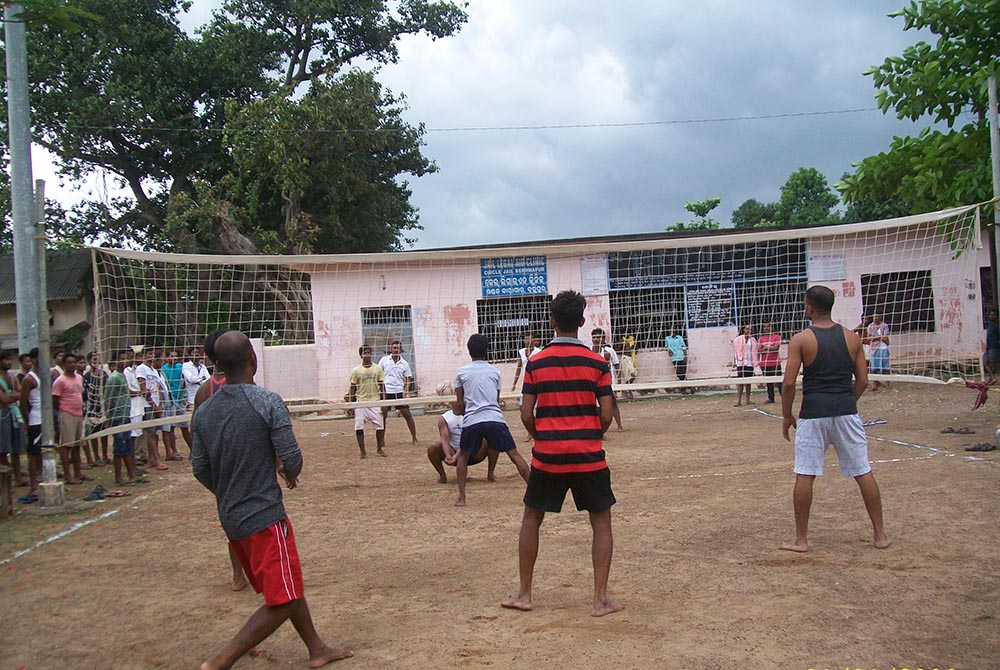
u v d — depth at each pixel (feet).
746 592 16.39
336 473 35.42
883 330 54.60
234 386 14.06
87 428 36.24
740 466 31.14
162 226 98.53
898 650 13.23
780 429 41.65
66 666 14.47
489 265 60.95
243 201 88.48
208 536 24.50
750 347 54.60
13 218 30.83
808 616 14.88
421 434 50.21
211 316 61.98
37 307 30.27
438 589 17.90
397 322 60.70
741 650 13.52
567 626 15.03
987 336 56.13
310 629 13.92
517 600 16.25
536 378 15.99
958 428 36.47
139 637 15.81
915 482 25.55
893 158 38.37
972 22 34.83
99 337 32.94
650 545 20.34
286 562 13.53
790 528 21.21
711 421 47.24
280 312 64.49
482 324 61.00
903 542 19.26
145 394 39.78
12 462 36.06
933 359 57.47
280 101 80.18
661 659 13.30
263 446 13.75
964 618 14.39
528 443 43.09
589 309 61.52
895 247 58.44
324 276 60.18
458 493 28.76
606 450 37.58
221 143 89.92
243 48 93.91
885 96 37.40
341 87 82.43
